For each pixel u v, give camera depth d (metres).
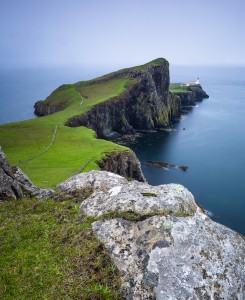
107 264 9.50
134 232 10.23
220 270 9.18
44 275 9.41
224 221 65.88
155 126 178.25
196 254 9.39
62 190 15.32
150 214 10.66
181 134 157.38
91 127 144.25
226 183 87.88
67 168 66.38
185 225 10.15
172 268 9.01
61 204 13.82
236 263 9.55
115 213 11.09
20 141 97.75
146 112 174.88
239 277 9.24
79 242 10.43
